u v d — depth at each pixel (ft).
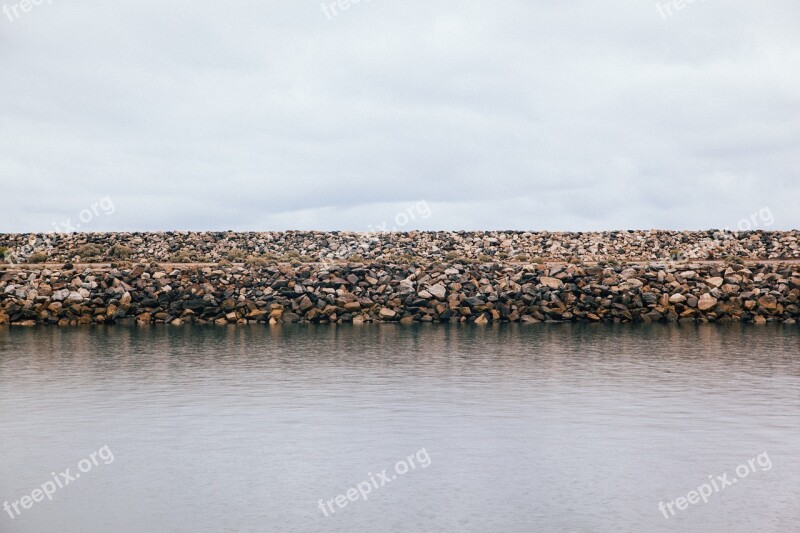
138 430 60.23
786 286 170.60
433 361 98.63
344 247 260.01
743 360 99.09
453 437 57.67
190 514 43.16
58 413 66.33
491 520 42.09
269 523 41.86
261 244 264.72
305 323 162.71
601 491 46.24
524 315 165.07
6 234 273.95
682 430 59.62
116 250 247.91
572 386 78.84
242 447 55.36
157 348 114.62
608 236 264.72
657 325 155.84
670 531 40.63
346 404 69.72
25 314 161.68
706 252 242.37
